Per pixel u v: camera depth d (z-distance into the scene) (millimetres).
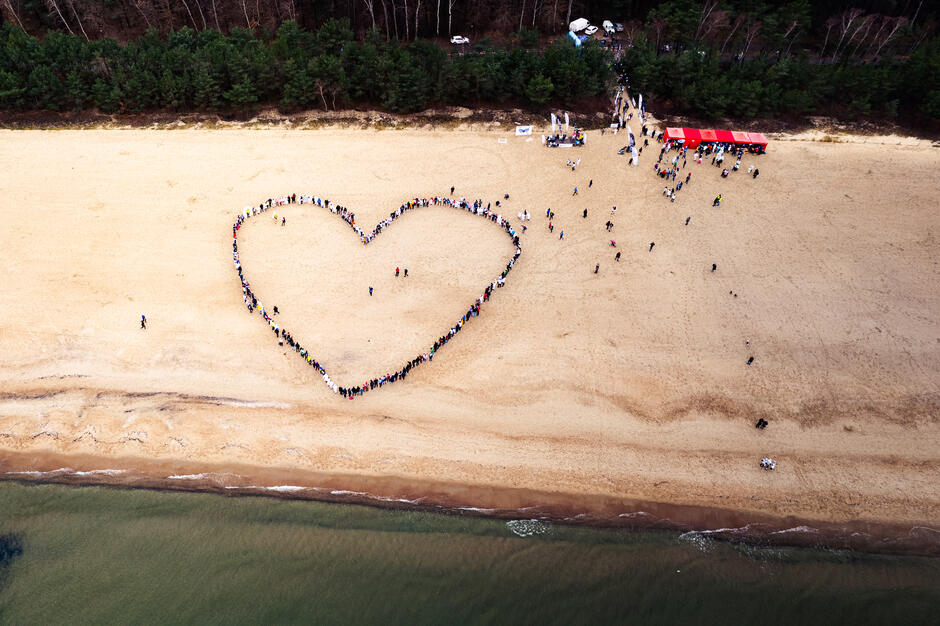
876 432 76625
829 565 66188
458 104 128250
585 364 82688
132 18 143375
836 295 91562
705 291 92062
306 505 70250
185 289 90938
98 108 124312
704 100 123750
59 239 97938
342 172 111812
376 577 64625
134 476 72688
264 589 63656
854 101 123375
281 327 86188
